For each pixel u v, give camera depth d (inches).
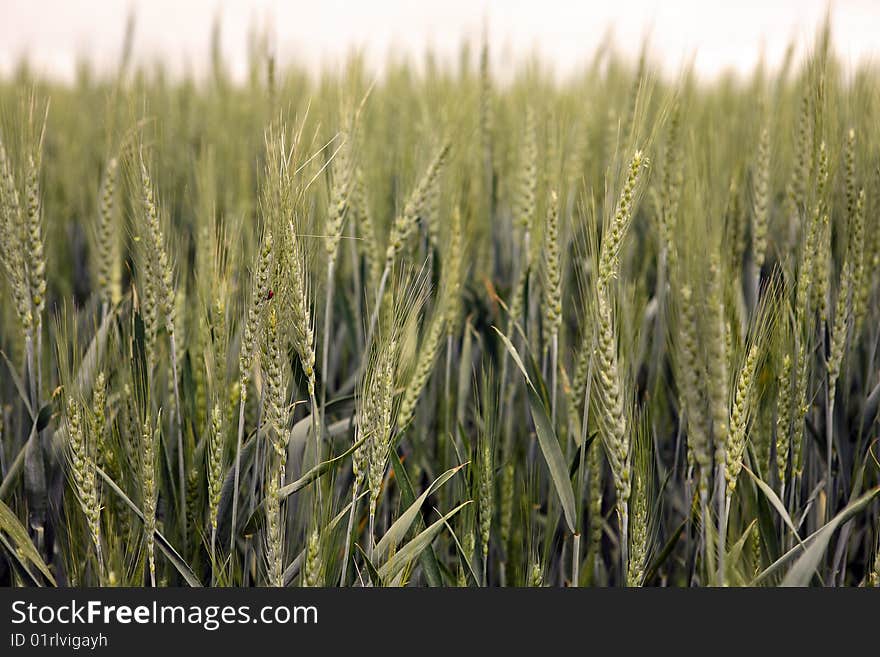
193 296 54.3
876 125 53.7
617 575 52.1
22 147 49.4
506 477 50.7
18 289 49.2
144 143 52.0
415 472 52.7
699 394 46.5
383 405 46.3
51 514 50.5
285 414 46.1
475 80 65.9
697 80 66.6
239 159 70.3
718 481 46.0
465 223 58.2
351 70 55.8
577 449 49.5
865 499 46.0
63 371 47.9
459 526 50.4
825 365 50.4
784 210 58.8
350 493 49.1
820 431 52.0
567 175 59.1
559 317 51.0
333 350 55.9
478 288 59.6
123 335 50.4
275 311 45.8
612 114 68.0
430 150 56.6
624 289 49.4
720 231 47.4
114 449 48.6
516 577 50.6
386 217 60.1
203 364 50.0
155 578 48.8
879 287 53.5
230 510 48.1
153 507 46.8
